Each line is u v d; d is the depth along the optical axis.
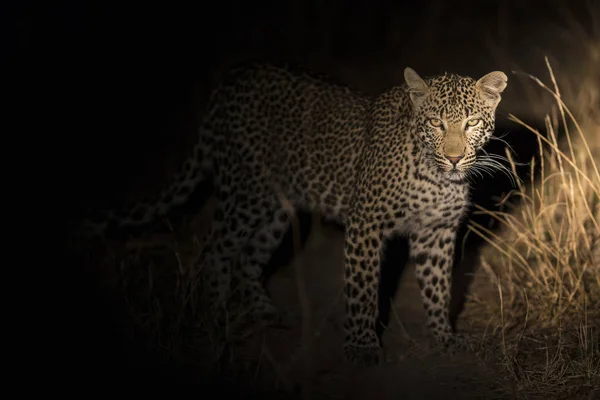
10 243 11.12
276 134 10.16
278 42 20.02
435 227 9.19
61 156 14.58
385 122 9.18
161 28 19.86
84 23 19.30
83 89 17.14
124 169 14.33
